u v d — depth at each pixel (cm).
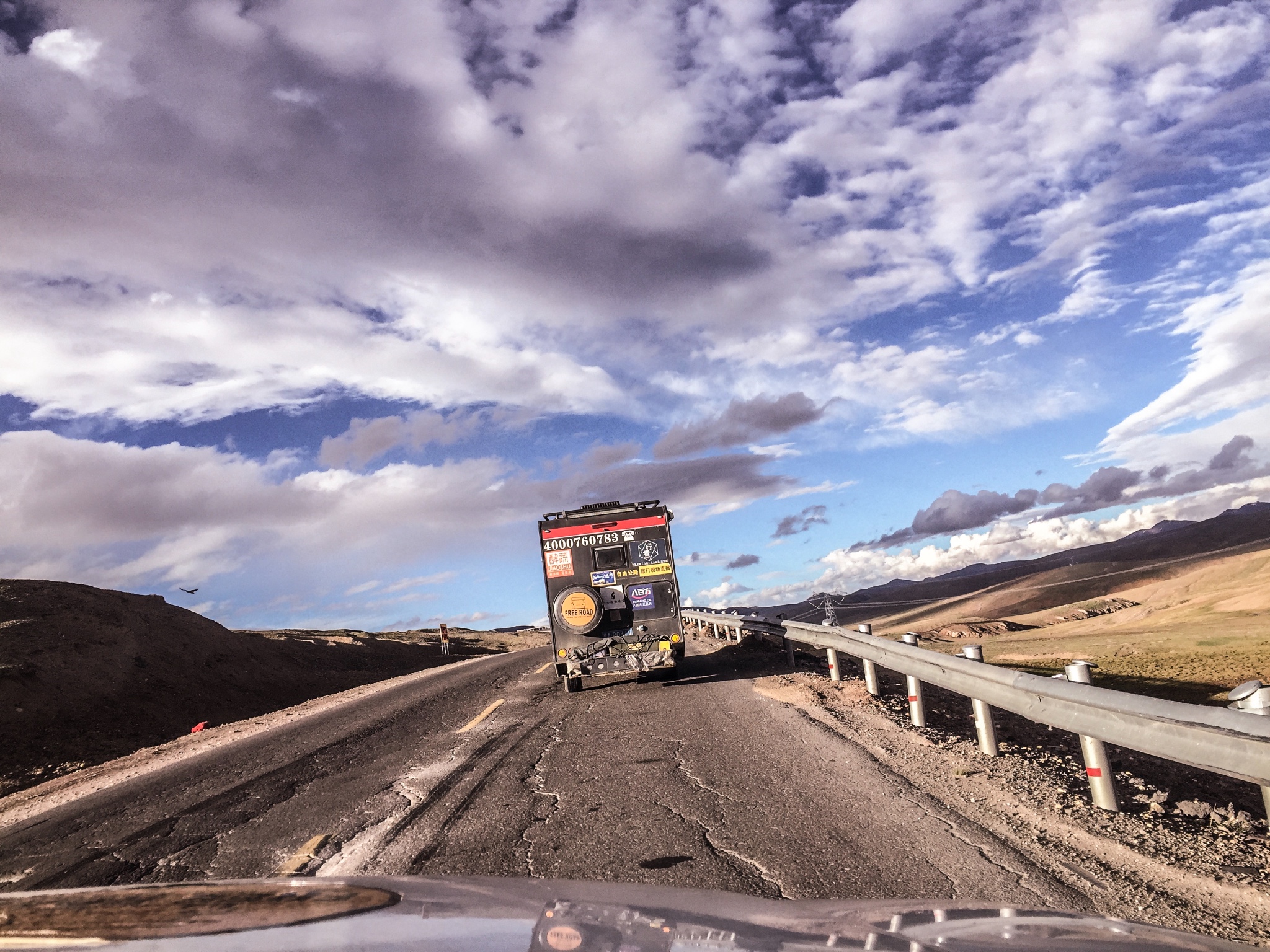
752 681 1202
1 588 2734
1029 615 16375
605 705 1058
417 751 808
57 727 1905
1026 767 555
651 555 1261
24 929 110
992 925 150
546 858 423
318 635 5778
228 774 786
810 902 169
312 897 134
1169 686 2409
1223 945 144
